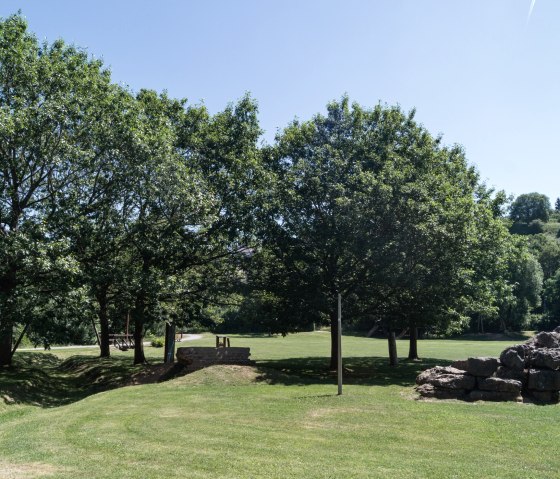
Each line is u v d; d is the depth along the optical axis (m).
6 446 9.59
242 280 26.59
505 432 9.96
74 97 20.55
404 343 52.34
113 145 20.92
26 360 30.78
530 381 13.48
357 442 9.33
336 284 24.22
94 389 22.31
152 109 25.75
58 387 22.36
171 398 14.73
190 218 22.97
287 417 11.60
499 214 29.89
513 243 30.02
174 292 23.09
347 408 12.52
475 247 22.19
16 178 20.08
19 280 20.00
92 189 22.02
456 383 13.80
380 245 21.58
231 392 15.68
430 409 12.25
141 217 23.33
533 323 75.06
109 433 10.34
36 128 18.89
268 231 23.55
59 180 21.41
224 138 25.67
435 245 20.75
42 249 17.14
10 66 19.67
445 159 27.62
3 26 20.41
